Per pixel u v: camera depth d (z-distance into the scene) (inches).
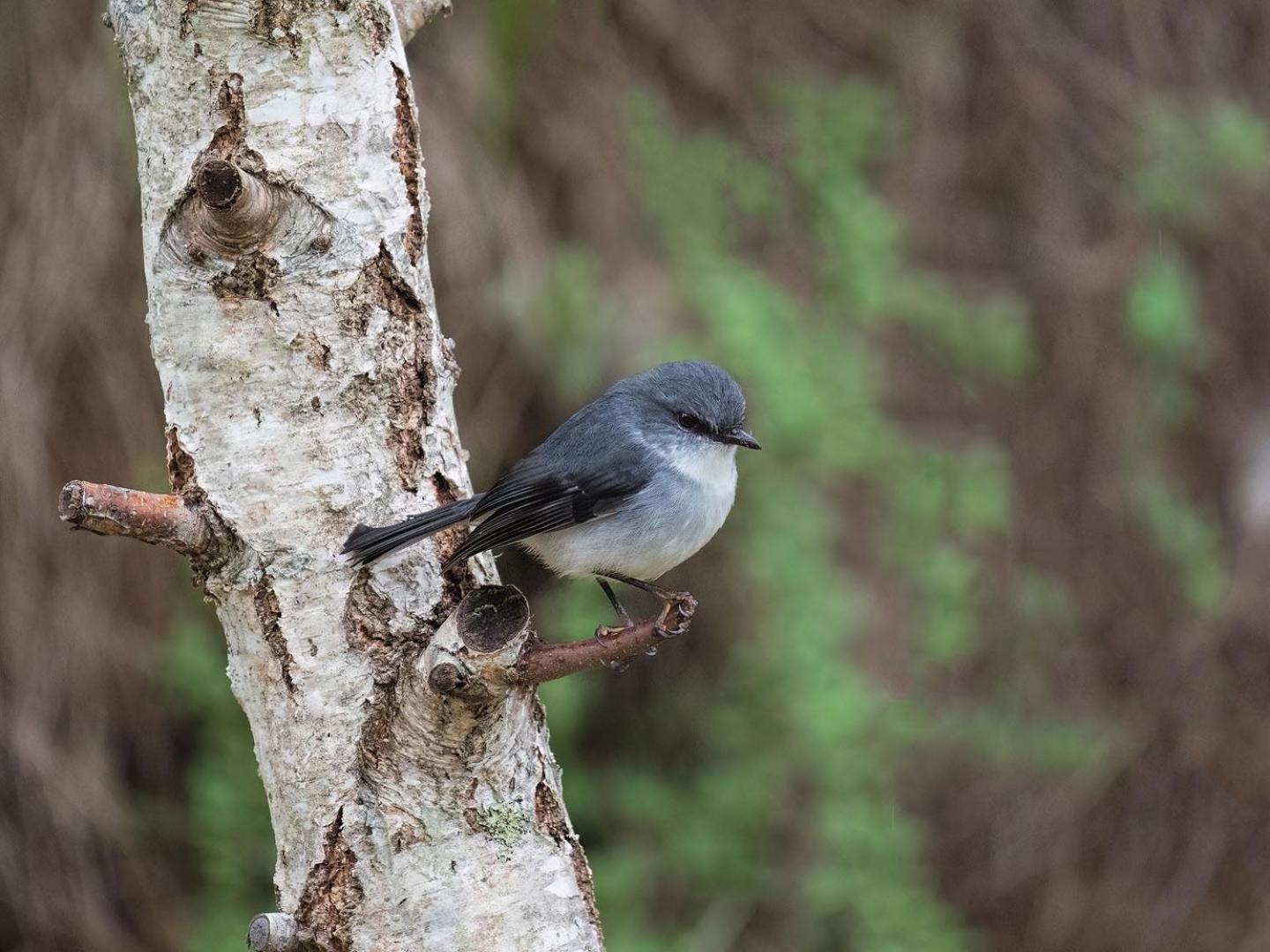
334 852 206.4
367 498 215.2
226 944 436.5
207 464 212.5
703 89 549.3
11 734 455.8
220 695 452.4
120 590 464.4
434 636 201.0
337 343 214.8
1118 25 636.7
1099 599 609.9
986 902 573.6
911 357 588.1
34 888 457.1
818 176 548.7
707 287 491.8
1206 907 593.9
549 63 510.3
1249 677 613.0
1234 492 637.9
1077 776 586.6
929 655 524.4
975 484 545.3
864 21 599.8
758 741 477.7
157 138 213.6
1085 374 613.6
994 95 620.7
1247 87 655.1
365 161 218.2
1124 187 623.8
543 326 479.2
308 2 213.5
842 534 530.6
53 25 472.1
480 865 207.9
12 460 454.6
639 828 481.7
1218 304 642.8
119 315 467.5
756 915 473.1
